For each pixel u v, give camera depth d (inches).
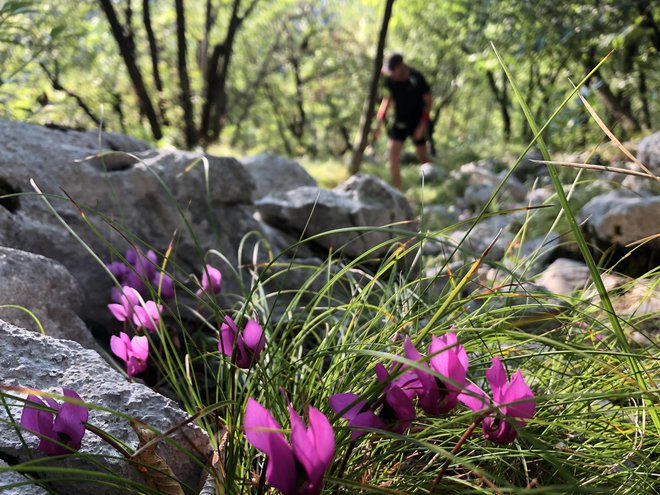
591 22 418.0
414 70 477.4
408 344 56.2
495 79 893.8
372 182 211.6
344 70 1232.8
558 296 82.5
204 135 619.8
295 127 1251.2
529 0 448.1
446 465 62.6
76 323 108.1
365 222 190.7
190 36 858.1
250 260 158.7
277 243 179.0
